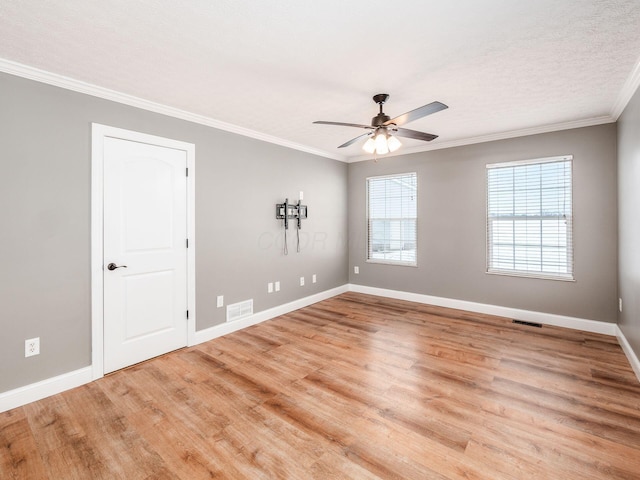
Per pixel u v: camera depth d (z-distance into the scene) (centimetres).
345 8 164
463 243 439
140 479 156
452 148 444
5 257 216
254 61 219
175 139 311
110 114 265
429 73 238
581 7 164
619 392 230
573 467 161
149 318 293
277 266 425
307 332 361
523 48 204
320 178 496
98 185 258
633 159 265
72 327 245
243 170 378
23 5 159
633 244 269
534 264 389
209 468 163
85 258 252
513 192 400
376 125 259
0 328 214
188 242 323
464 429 191
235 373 265
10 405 215
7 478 158
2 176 214
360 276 549
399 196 500
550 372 261
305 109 310
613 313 343
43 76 229
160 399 227
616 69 233
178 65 224
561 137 365
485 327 370
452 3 161
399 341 330
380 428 193
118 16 170
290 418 204
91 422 201
